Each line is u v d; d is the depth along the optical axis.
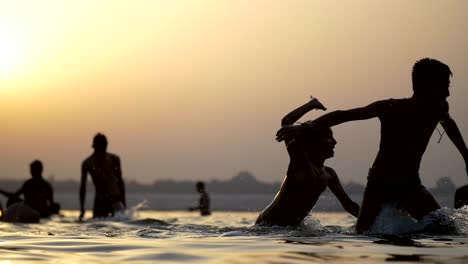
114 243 4.23
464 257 3.43
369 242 4.28
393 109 5.56
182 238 4.79
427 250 3.77
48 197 13.81
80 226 8.46
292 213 6.01
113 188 12.48
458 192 7.18
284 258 3.37
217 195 103.69
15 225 8.77
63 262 3.25
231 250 3.77
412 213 5.50
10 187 123.00
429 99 5.57
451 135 6.12
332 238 4.69
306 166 6.03
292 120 6.22
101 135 12.34
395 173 5.53
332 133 6.17
